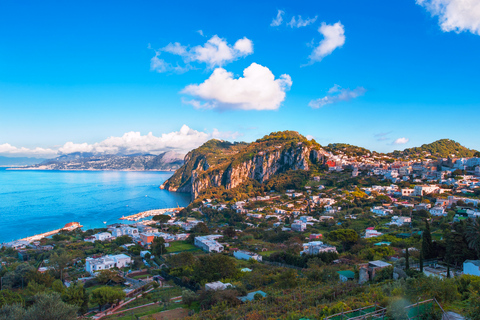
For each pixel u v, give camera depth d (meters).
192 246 157.50
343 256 106.44
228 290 72.69
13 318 55.09
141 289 92.50
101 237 175.75
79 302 73.81
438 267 75.69
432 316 42.50
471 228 75.44
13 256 143.75
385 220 180.75
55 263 114.69
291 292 69.75
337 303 52.31
